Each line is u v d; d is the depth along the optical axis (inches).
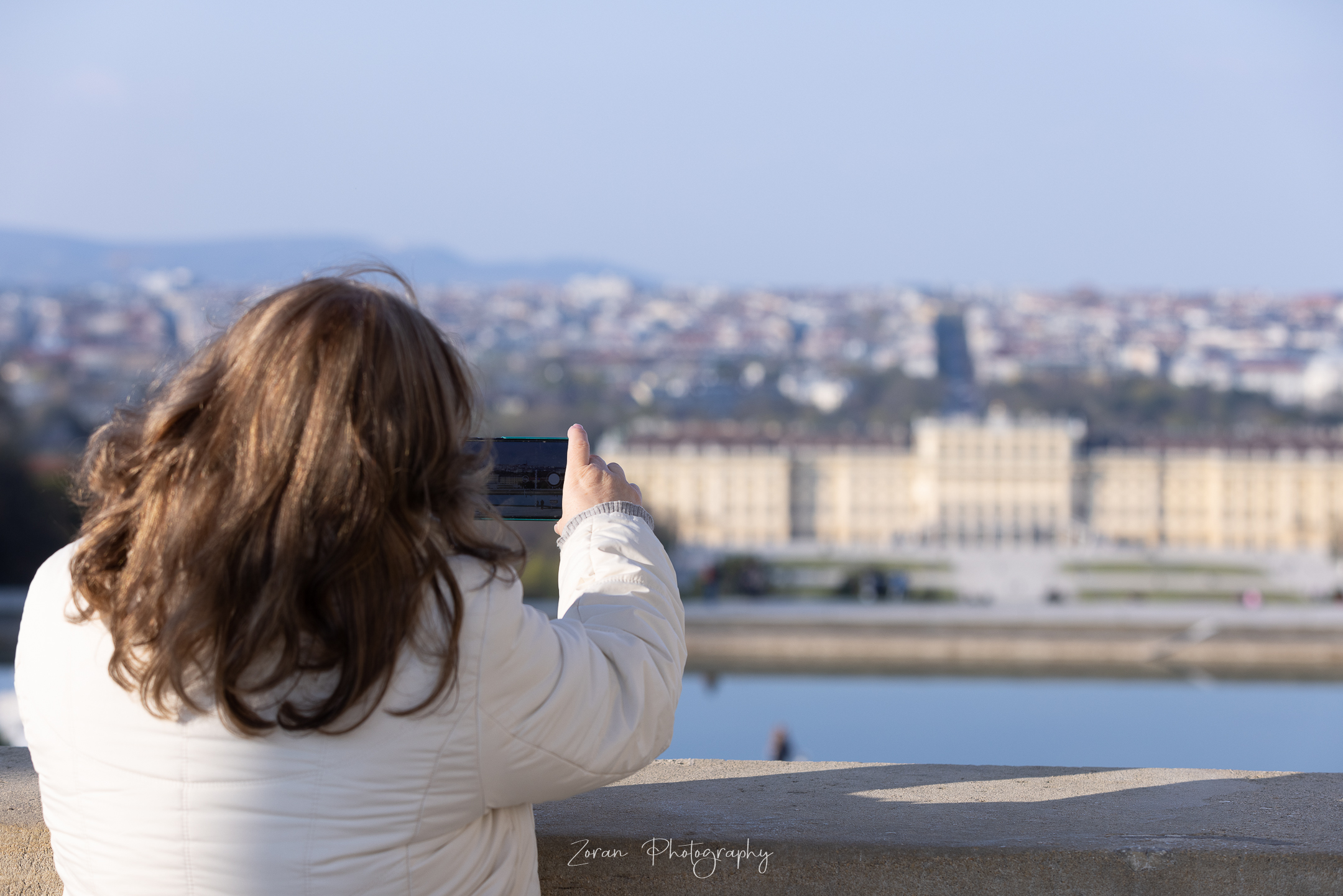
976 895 158.4
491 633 112.1
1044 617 2755.9
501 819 125.7
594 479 139.6
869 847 158.4
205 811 109.1
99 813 112.0
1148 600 3656.5
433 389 113.0
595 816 169.8
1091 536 5113.2
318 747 109.0
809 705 2463.1
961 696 2544.3
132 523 112.0
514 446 141.3
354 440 106.1
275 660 105.8
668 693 127.2
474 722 112.5
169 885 110.5
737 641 2775.6
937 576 4003.4
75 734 113.0
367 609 105.0
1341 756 2140.7
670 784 184.4
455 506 114.2
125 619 108.0
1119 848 157.9
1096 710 2420.0
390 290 117.3
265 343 109.5
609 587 130.6
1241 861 156.9
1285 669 2677.2
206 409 110.1
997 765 195.6
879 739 2215.8
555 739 116.3
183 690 105.1
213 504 105.9
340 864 109.8
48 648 116.3
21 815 167.0
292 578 103.1
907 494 5329.7
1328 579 3976.4
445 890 116.6
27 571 3223.4
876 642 2760.8
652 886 161.3
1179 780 186.7
